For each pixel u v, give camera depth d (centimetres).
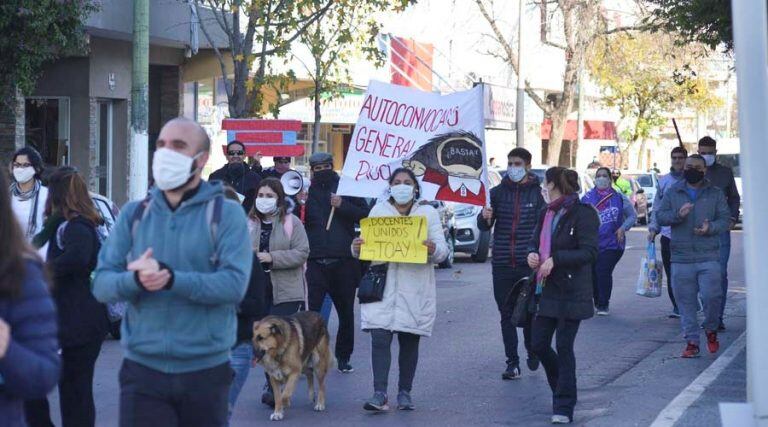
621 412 934
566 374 897
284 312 958
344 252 1109
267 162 3300
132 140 1669
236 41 2150
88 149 2262
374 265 950
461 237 2414
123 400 510
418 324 941
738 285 1989
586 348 1298
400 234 927
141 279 480
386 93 1130
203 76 2602
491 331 1441
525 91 4084
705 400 962
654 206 1512
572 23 3791
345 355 1144
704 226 1168
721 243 1377
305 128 3484
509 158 1098
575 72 3859
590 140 5781
